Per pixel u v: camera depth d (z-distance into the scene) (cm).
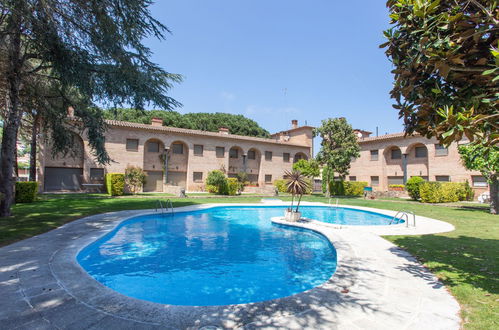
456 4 381
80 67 937
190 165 3166
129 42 1002
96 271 662
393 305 396
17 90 1074
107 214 1271
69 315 349
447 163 2734
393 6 456
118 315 351
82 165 2567
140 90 1045
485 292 444
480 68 356
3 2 712
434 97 416
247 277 640
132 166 2642
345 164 3052
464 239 888
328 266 726
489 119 357
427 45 386
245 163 3562
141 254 808
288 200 2502
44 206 1429
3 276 482
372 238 907
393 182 3322
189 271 675
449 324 342
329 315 362
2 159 1076
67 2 864
